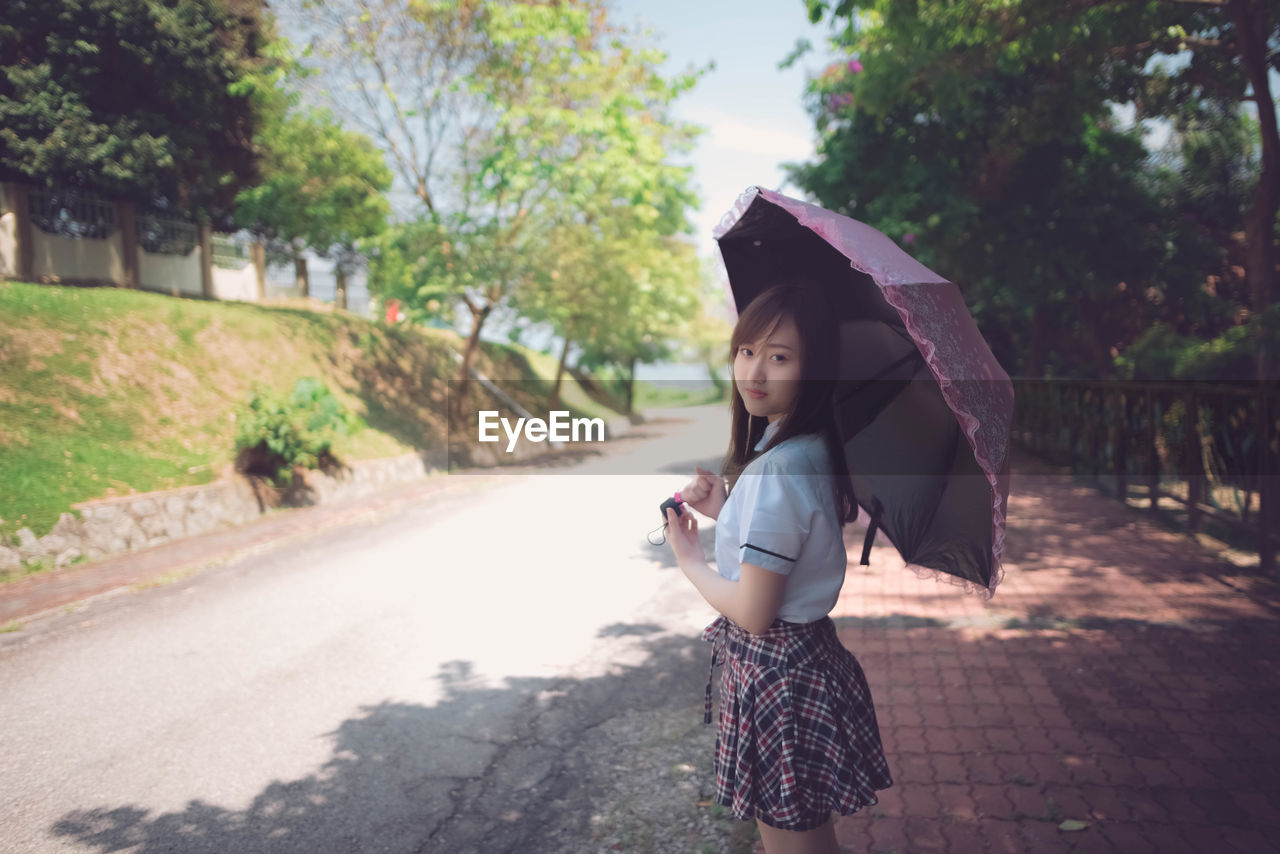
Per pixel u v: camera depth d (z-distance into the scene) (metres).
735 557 1.77
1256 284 7.62
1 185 13.73
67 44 14.64
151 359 12.34
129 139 15.29
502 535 9.20
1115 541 7.17
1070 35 7.62
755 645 1.77
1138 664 4.33
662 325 28.72
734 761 1.75
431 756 3.82
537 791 3.46
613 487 13.08
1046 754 3.41
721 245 2.12
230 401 12.65
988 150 11.65
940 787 3.18
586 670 4.85
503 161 15.50
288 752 3.91
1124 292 12.95
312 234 17.86
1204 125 10.61
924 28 7.50
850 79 11.34
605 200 17.84
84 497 8.90
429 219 16.53
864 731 1.79
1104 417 10.04
